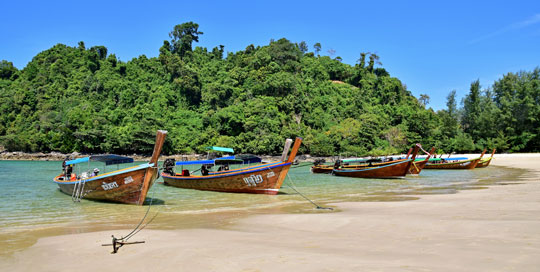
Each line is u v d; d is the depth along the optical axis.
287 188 25.38
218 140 89.31
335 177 35.19
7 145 85.31
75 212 15.44
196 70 124.25
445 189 23.19
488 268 5.73
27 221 13.38
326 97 116.25
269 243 8.66
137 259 7.59
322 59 147.62
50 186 26.31
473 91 103.75
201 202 18.42
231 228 11.27
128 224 12.55
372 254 7.09
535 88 87.00
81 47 129.25
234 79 120.06
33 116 97.94
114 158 21.11
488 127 91.88
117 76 117.69
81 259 7.83
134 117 99.25
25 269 7.21
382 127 102.38
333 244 8.25
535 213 11.62
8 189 24.28
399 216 12.04
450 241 7.88
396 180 31.42
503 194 18.34
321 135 94.31
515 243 7.36
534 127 85.12
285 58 132.25
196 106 114.81
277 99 102.50
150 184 17.19
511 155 73.88
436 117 108.69
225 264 6.80
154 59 128.38
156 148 16.58
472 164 44.34
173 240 9.43
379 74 145.88
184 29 141.50
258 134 89.06
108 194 17.80
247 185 21.45
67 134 86.69
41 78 115.00
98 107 102.50
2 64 123.25
